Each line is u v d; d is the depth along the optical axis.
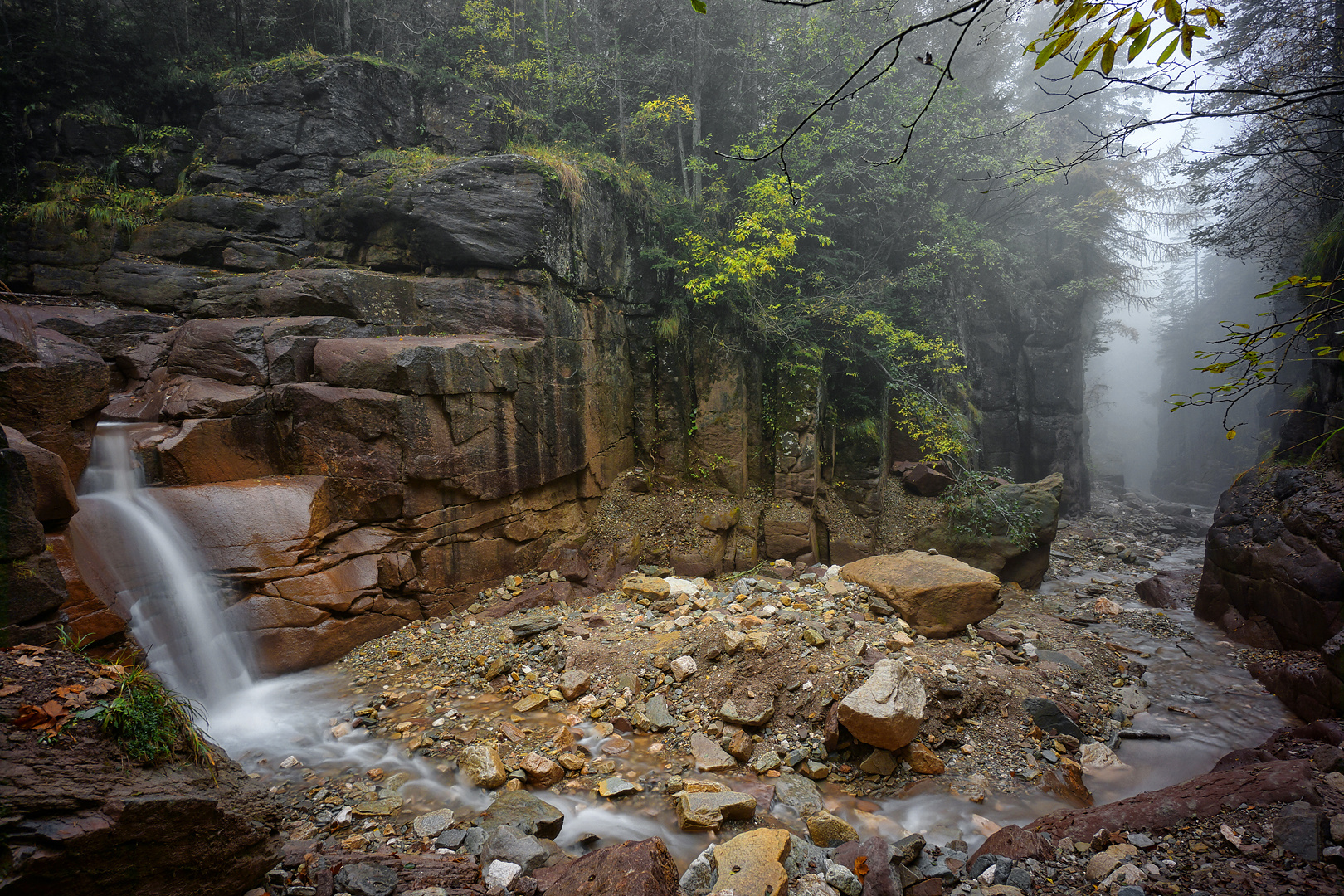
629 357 13.36
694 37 13.91
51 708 3.07
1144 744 6.78
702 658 7.22
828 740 6.07
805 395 13.17
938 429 14.01
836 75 14.31
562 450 10.77
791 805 5.30
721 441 13.05
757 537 12.63
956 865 4.54
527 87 13.76
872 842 4.38
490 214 10.02
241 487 7.54
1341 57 10.40
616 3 14.58
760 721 6.30
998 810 5.48
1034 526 12.68
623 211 12.56
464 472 8.96
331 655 7.64
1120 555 16.12
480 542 9.45
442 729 6.31
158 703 3.42
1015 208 18.92
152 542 6.72
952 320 16.94
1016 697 6.99
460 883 3.86
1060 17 2.40
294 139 10.96
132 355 8.30
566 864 4.11
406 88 11.95
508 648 7.88
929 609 8.53
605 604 9.66
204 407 7.80
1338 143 9.63
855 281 14.51
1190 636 10.09
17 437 5.89
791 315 13.69
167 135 11.09
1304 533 9.08
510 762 5.76
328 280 9.05
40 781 2.71
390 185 10.23
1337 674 6.67
